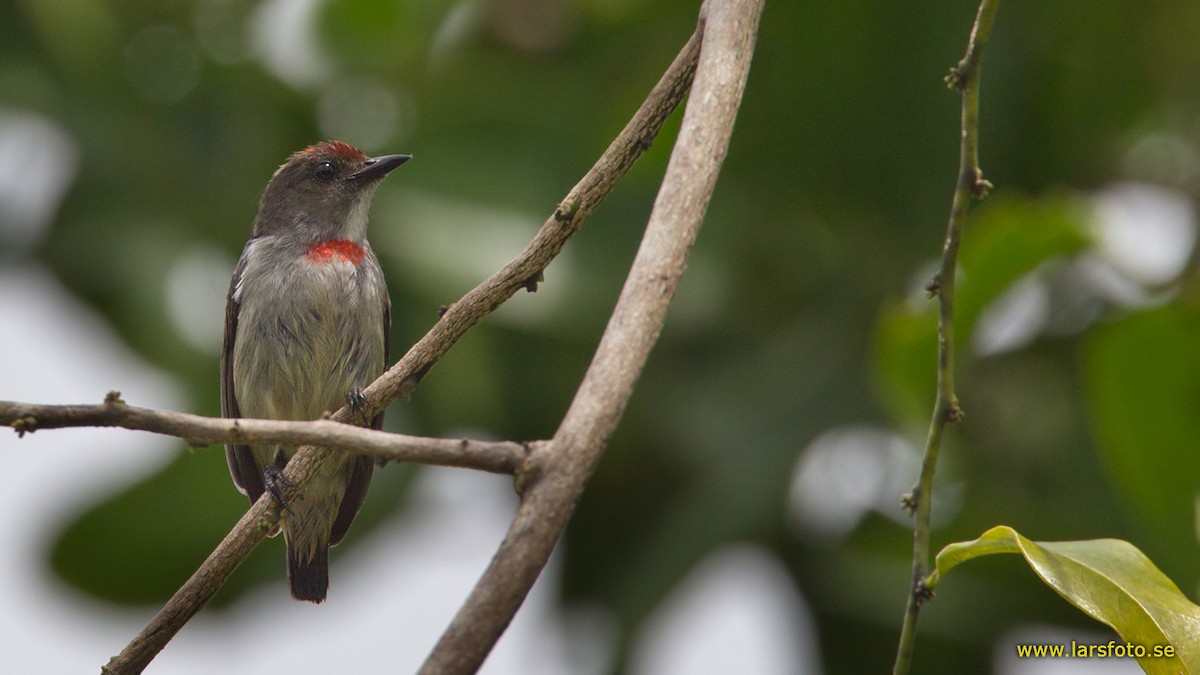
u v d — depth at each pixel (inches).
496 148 447.5
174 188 458.6
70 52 448.8
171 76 456.8
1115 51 426.3
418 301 443.2
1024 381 425.1
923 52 401.1
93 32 448.8
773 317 442.0
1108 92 432.5
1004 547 240.2
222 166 458.3
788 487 419.8
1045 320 425.7
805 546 432.8
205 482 455.5
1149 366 348.2
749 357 439.2
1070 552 236.2
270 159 462.9
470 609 180.5
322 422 206.4
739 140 417.7
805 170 416.2
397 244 438.6
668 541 424.5
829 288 435.5
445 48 458.9
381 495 454.9
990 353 425.1
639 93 401.7
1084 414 413.7
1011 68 407.2
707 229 432.1
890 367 346.9
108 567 457.4
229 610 474.9
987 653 416.2
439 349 276.8
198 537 458.6
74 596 457.1
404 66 453.7
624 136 262.7
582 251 432.5
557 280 426.9
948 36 398.6
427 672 176.2
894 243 420.2
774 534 430.0
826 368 431.5
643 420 436.5
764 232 433.4
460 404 432.8
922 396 348.8
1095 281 418.6
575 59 461.1
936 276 255.9
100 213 455.2
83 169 452.1
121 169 453.4
